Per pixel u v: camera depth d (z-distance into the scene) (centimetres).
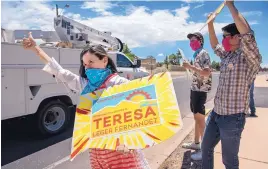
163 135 200
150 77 219
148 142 199
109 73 230
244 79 264
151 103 210
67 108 639
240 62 263
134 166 217
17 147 540
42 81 566
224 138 276
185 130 605
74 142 212
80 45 925
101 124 213
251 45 245
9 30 587
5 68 489
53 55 580
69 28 931
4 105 491
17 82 514
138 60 1054
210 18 274
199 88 422
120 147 200
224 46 274
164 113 205
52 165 452
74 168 441
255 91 1529
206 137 299
